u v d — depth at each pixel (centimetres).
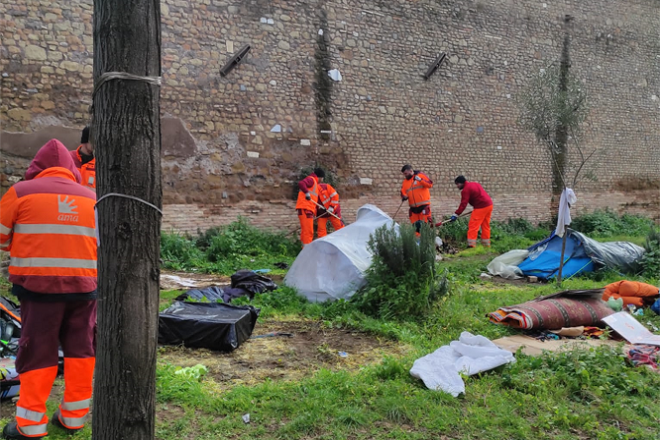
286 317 595
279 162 1193
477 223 1224
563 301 575
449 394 370
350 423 335
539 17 1557
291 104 1202
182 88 1078
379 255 614
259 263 979
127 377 208
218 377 411
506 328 557
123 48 197
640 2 1752
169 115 1066
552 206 1623
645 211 1809
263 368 433
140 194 204
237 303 629
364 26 1288
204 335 471
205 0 1095
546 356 438
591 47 1656
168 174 1067
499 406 360
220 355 462
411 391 378
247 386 391
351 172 1285
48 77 953
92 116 207
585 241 890
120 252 204
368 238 709
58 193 308
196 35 1089
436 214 1412
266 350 478
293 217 1212
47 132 952
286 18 1188
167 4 1058
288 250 1128
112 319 206
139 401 210
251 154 1159
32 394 305
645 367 430
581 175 1664
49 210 302
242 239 1092
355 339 520
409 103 1361
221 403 354
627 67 1736
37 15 941
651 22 1780
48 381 310
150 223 208
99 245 209
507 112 1520
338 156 1267
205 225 1108
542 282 876
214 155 1117
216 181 1120
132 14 197
